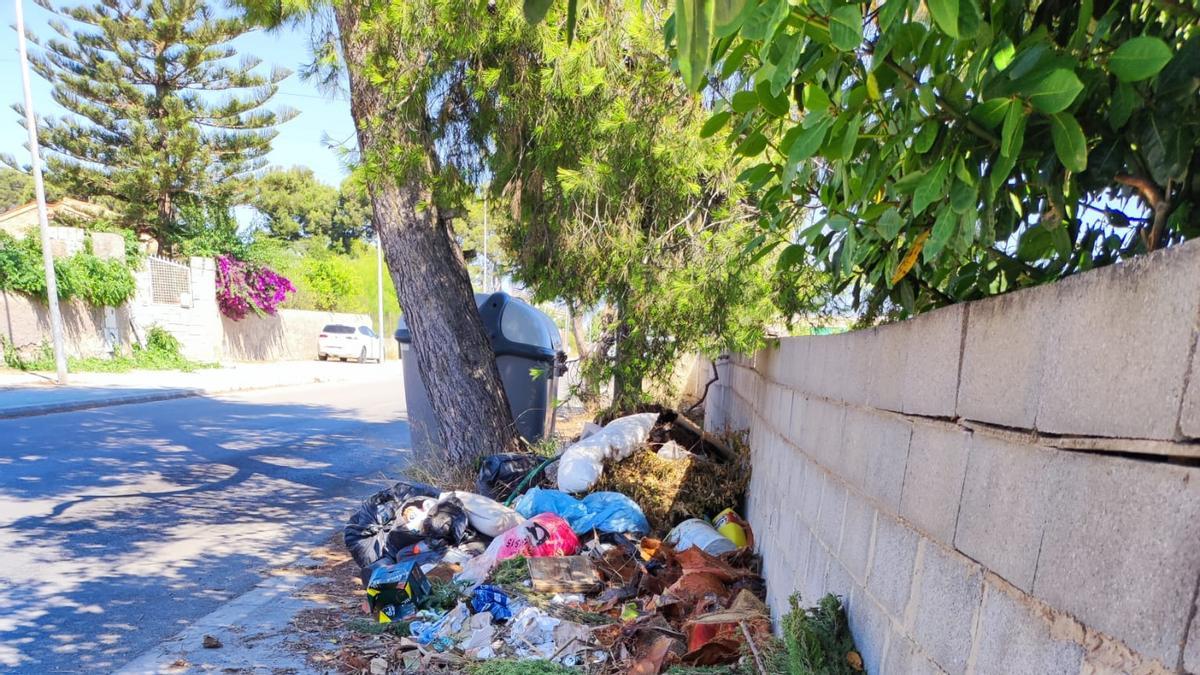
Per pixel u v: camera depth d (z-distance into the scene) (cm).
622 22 514
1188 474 95
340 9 622
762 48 174
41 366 1927
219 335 2672
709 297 551
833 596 262
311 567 566
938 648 172
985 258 201
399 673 370
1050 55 134
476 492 682
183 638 423
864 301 352
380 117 612
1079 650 116
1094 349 120
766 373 530
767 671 277
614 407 770
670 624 382
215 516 714
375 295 4541
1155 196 144
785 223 285
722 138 527
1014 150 133
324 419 1479
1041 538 131
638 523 542
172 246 2819
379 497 573
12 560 560
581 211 615
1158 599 99
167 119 2683
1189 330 97
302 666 387
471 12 526
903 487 207
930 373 193
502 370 880
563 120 579
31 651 406
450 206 665
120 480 844
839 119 172
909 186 167
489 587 436
